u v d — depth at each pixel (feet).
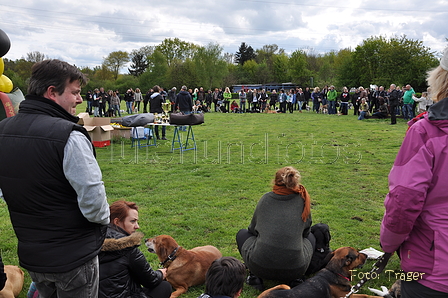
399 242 5.84
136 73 272.51
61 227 6.16
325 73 202.28
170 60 236.84
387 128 49.47
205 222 16.70
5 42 13.79
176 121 32.55
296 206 10.76
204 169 27.35
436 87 5.98
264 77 242.37
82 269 6.36
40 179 5.99
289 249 10.43
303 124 56.44
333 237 14.99
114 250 8.14
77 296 6.51
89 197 6.05
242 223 16.62
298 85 208.13
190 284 11.30
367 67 169.89
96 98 72.28
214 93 90.17
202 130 50.93
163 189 22.12
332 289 9.29
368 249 13.47
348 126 52.70
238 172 26.37
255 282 11.60
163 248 11.19
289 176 10.68
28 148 6.01
